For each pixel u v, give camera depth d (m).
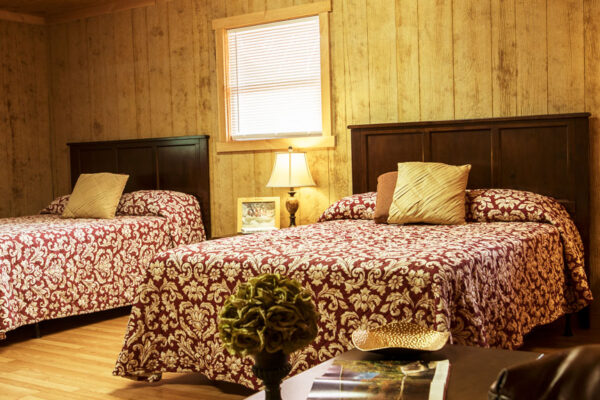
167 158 5.34
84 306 4.05
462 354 1.54
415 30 4.37
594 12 3.84
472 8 4.19
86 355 3.34
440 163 3.88
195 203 5.12
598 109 3.86
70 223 4.39
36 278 3.77
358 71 4.57
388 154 4.38
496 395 0.94
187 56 5.29
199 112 5.26
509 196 3.67
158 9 5.41
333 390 1.32
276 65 4.93
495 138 4.04
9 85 5.88
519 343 2.68
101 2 5.62
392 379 1.35
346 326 2.28
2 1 5.52
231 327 1.25
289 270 2.41
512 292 2.68
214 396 2.66
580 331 3.63
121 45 5.63
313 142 4.72
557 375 0.90
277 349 1.23
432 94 4.34
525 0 4.02
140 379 2.74
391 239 2.92
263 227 4.86
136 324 2.71
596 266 3.91
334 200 4.70
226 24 5.06
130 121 5.63
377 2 4.48
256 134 5.04
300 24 4.81
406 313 2.15
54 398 2.66
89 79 5.84
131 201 4.97
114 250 4.30
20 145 5.96
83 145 5.77
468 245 2.57
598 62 3.85
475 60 4.20
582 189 3.80
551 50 3.97
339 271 2.30
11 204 5.90
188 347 2.65
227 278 2.55
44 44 6.06
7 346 3.59
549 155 3.89
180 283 2.67
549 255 3.24
